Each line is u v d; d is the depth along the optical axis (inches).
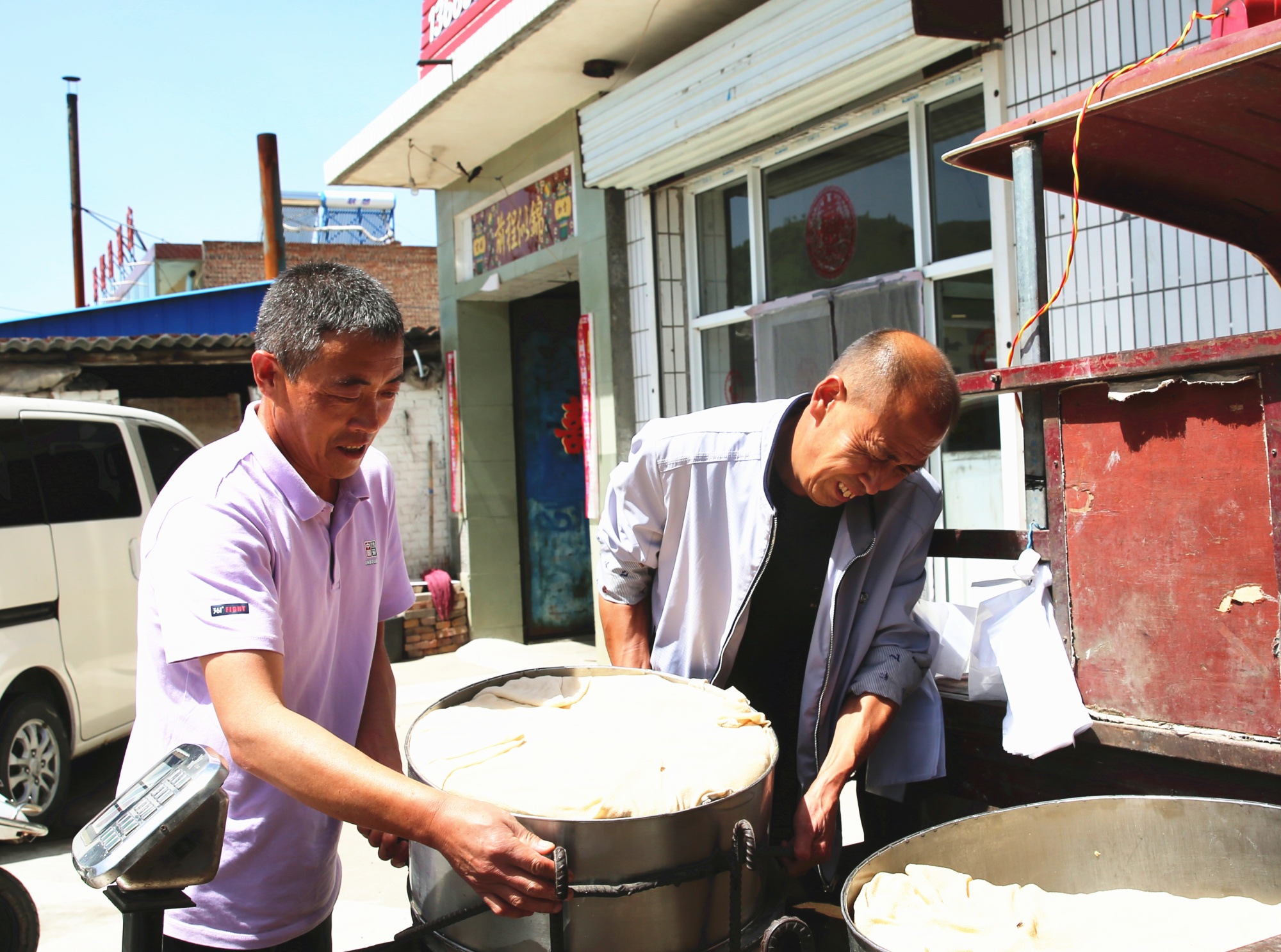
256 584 47.5
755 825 45.5
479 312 290.7
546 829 40.7
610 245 218.5
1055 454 57.9
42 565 146.0
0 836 79.7
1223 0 60.9
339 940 109.1
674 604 70.4
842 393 58.6
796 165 184.5
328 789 41.6
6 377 279.3
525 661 261.7
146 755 51.6
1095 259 125.6
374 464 61.1
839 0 146.4
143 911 36.8
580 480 302.8
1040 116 64.9
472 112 232.2
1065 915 44.8
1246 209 83.5
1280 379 47.5
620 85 214.1
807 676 64.5
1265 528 49.0
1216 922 43.9
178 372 306.7
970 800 64.6
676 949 41.8
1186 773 53.0
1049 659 57.3
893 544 64.6
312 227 830.5
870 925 42.0
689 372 214.2
